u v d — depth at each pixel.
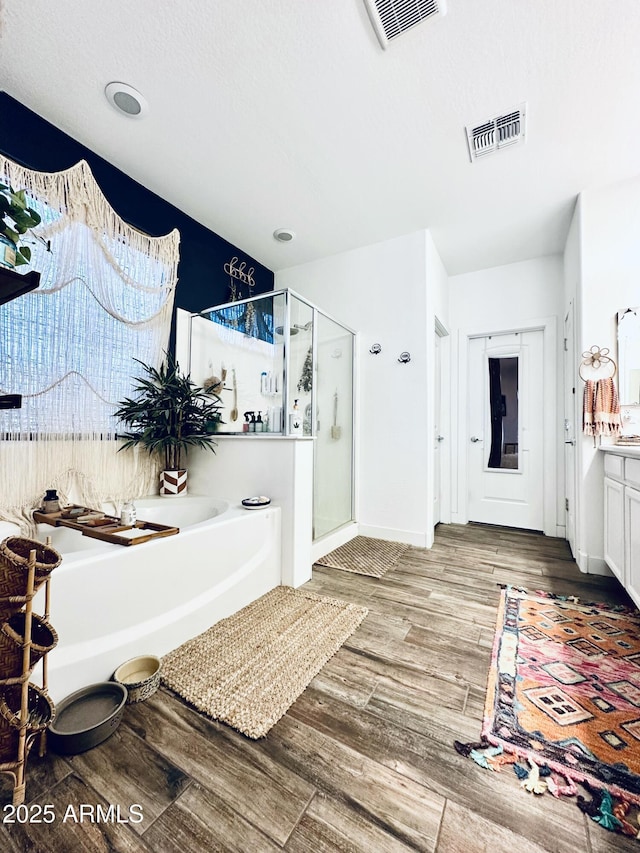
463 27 1.47
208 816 0.86
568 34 1.49
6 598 0.85
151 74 1.67
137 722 1.14
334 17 1.43
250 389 2.63
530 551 2.88
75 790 0.92
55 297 1.95
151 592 1.46
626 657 1.49
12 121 1.79
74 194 2.01
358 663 1.45
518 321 3.61
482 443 3.85
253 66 1.63
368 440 3.29
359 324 3.36
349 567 2.51
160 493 2.54
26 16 1.41
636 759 1.01
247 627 1.70
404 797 0.91
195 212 2.79
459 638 1.63
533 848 0.80
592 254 2.45
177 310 2.75
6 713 0.86
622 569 1.92
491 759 1.02
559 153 2.16
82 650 1.24
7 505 1.76
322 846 0.80
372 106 1.85
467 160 2.24
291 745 1.06
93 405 2.14
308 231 3.08
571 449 2.94
